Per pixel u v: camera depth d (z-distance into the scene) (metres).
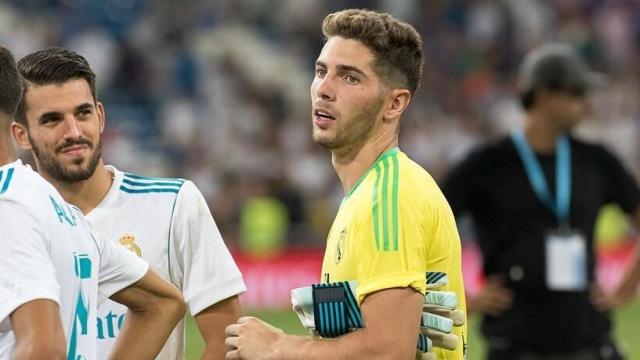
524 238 18.33
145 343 11.12
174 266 12.88
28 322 9.02
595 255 18.77
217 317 12.81
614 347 18.69
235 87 56.44
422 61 11.66
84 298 10.03
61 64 12.20
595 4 63.53
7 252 9.20
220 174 49.94
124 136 51.69
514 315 18.30
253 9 61.06
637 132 55.53
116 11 57.97
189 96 55.28
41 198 9.59
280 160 51.69
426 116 55.50
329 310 10.59
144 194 12.90
